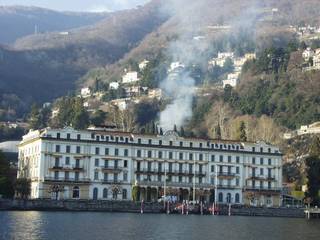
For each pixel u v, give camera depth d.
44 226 137.12
